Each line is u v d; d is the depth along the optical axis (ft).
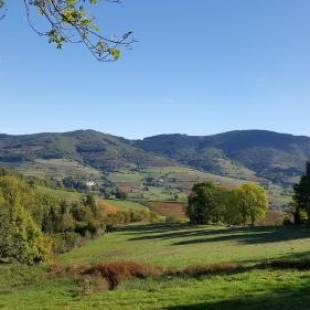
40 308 82.69
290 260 112.06
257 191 434.30
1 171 517.14
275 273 99.45
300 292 77.71
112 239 374.02
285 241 242.58
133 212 566.77
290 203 386.52
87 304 82.07
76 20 35.81
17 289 119.03
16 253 294.05
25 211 311.47
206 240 292.40
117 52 36.32
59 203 448.24
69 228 413.18
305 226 344.49
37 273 142.72
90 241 376.89
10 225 295.28
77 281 115.34
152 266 122.72
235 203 435.53
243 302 73.56
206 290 85.10
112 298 85.92
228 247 233.96
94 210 486.38
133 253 263.08
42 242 303.48
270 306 69.97
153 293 87.04
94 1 35.96
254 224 464.24
